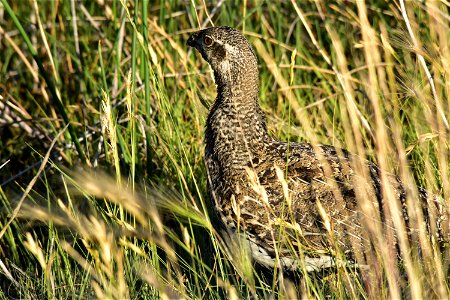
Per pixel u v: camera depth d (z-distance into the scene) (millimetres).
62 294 12781
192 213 11438
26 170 16375
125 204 10547
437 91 13430
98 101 18344
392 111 15125
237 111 13898
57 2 19156
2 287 14656
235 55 14008
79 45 19875
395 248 12219
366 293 12070
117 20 19234
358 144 11430
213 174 13977
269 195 13203
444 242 12602
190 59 18734
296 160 13500
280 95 17719
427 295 11555
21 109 18531
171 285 12023
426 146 14078
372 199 12641
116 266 12773
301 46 18891
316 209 12938
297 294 12719
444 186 12266
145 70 15430
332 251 12539
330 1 19656
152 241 11078
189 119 17844
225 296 12891
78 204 15969
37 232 16125
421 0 16922
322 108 15766
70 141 17109
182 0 20250
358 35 19188
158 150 16516
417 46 13188
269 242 13117
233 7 19984
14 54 20719
